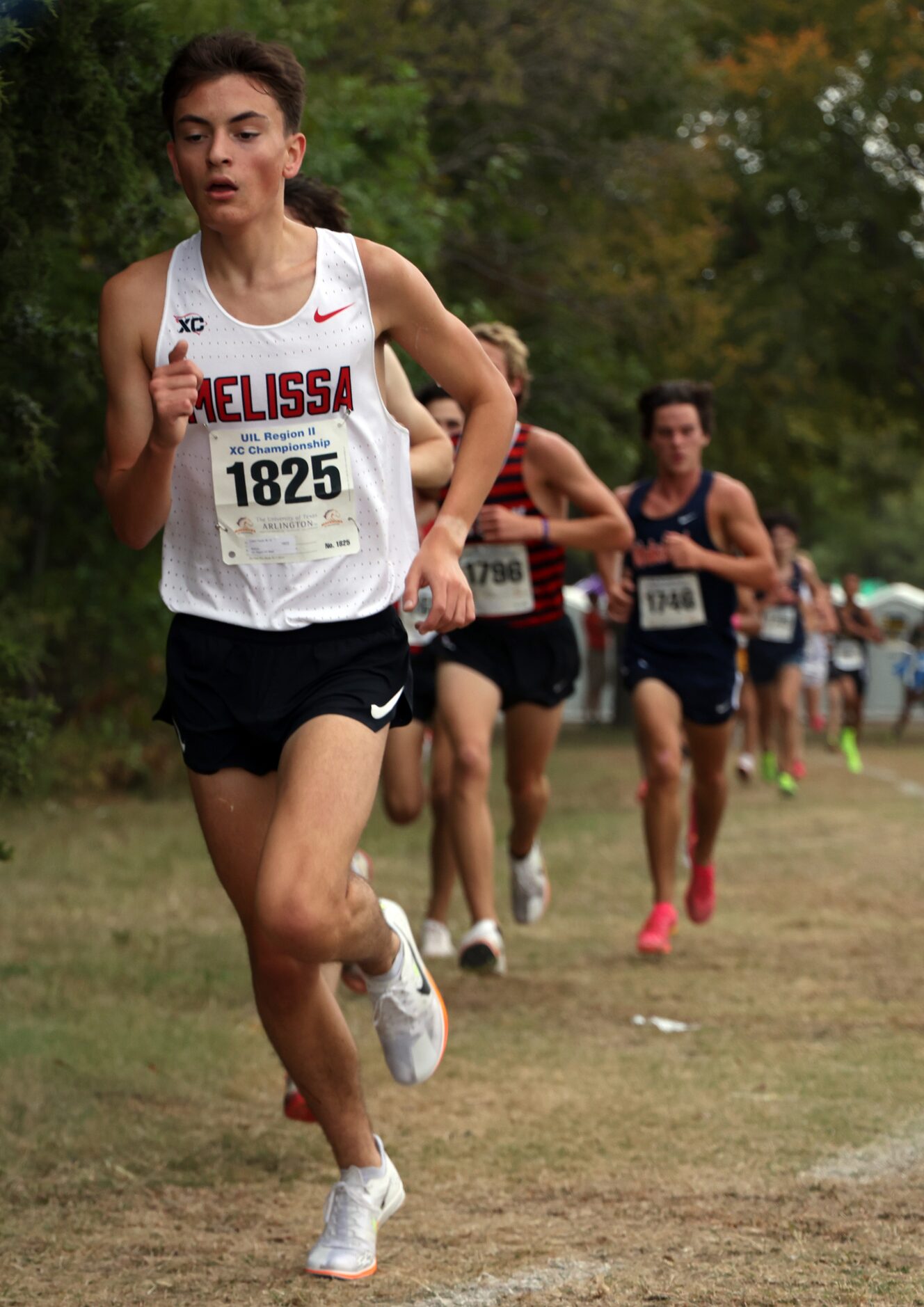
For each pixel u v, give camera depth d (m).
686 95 40.09
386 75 30.27
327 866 5.50
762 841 20.91
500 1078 9.28
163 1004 11.30
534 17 35.41
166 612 25.55
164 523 5.89
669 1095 8.86
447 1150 7.89
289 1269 6.21
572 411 38.34
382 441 5.95
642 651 13.18
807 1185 7.13
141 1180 7.43
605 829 22.22
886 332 48.41
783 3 47.44
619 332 39.53
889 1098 8.72
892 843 20.44
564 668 11.84
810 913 15.22
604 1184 7.27
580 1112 8.53
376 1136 6.38
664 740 12.95
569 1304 5.68
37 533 25.16
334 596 5.94
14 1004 10.99
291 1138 8.19
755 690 28.31
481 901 11.58
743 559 12.82
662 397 12.96
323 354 5.74
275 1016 6.05
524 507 11.70
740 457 49.47
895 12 46.00
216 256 5.72
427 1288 5.93
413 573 5.77
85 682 26.67
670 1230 6.54
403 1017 6.59
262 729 5.97
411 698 6.19
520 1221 6.75
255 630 5.95
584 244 37.03
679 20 40.06
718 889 16.83
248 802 6.07
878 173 48.75
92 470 23.48
